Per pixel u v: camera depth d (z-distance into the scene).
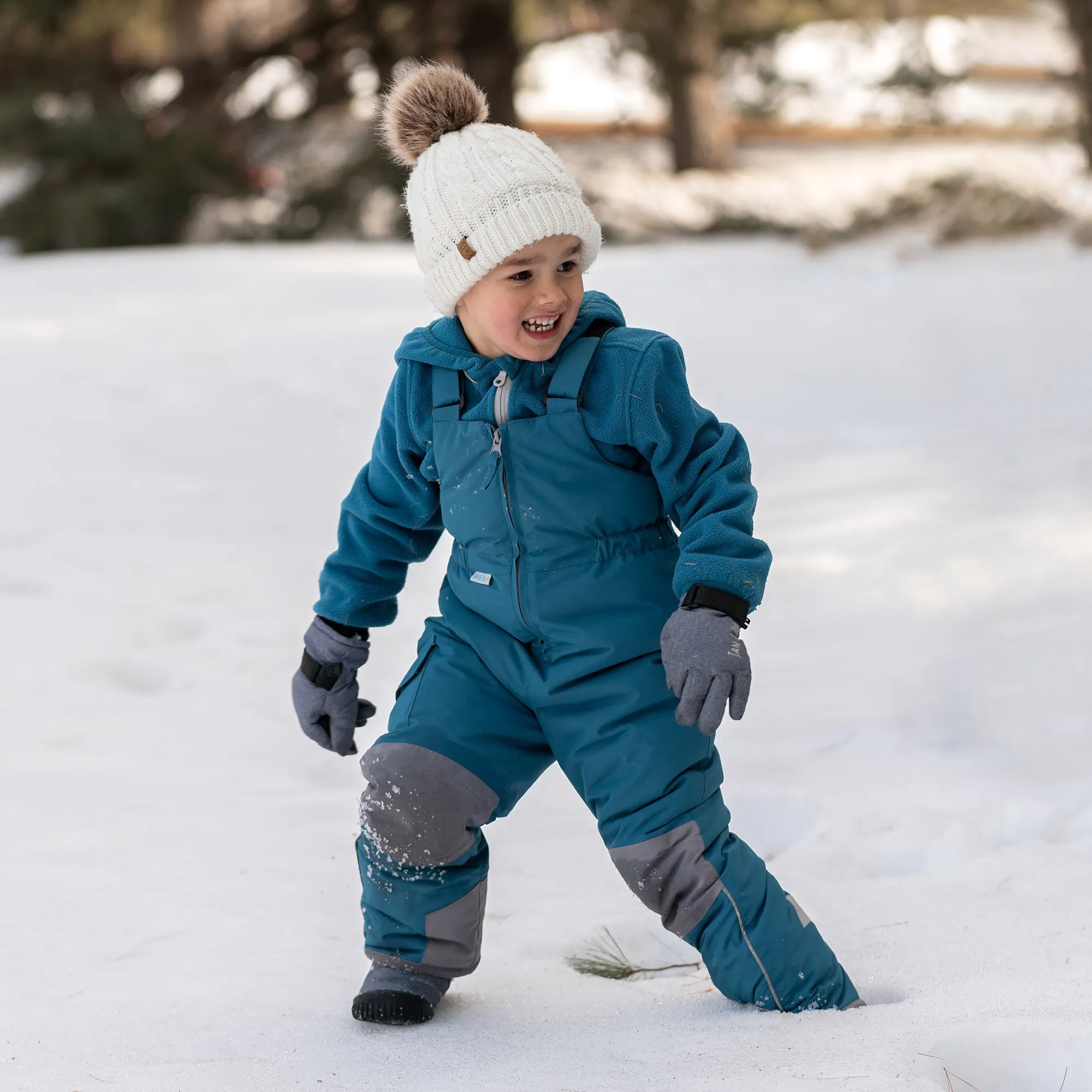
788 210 46.47
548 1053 4.17
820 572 10.52
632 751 4.42
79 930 5.36
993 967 4.70
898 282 27.22
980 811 6.39
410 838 4.50
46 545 11.44
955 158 53.81
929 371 18.58
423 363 4.70
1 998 4.79
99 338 22.05
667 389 4.43
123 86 45.91
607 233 40.72
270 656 8.97
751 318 23.17
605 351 4.47
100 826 6.45
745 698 4.17
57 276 29.97
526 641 4.55
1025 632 8.98
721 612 4.21
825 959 4.45
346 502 5.00
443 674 4.64
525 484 4.46
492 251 4.39
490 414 4.51
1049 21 56.31
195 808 6.66
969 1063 4.00
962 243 32.38
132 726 7.79
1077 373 18.09
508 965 5.13
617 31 47.12
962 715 7.66
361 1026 4.52
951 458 13.98
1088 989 4.36
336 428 16.05
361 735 7.70
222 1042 4.39
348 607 4.95
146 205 41.97
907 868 5.95
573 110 58.41
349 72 45.75
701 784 4.45
